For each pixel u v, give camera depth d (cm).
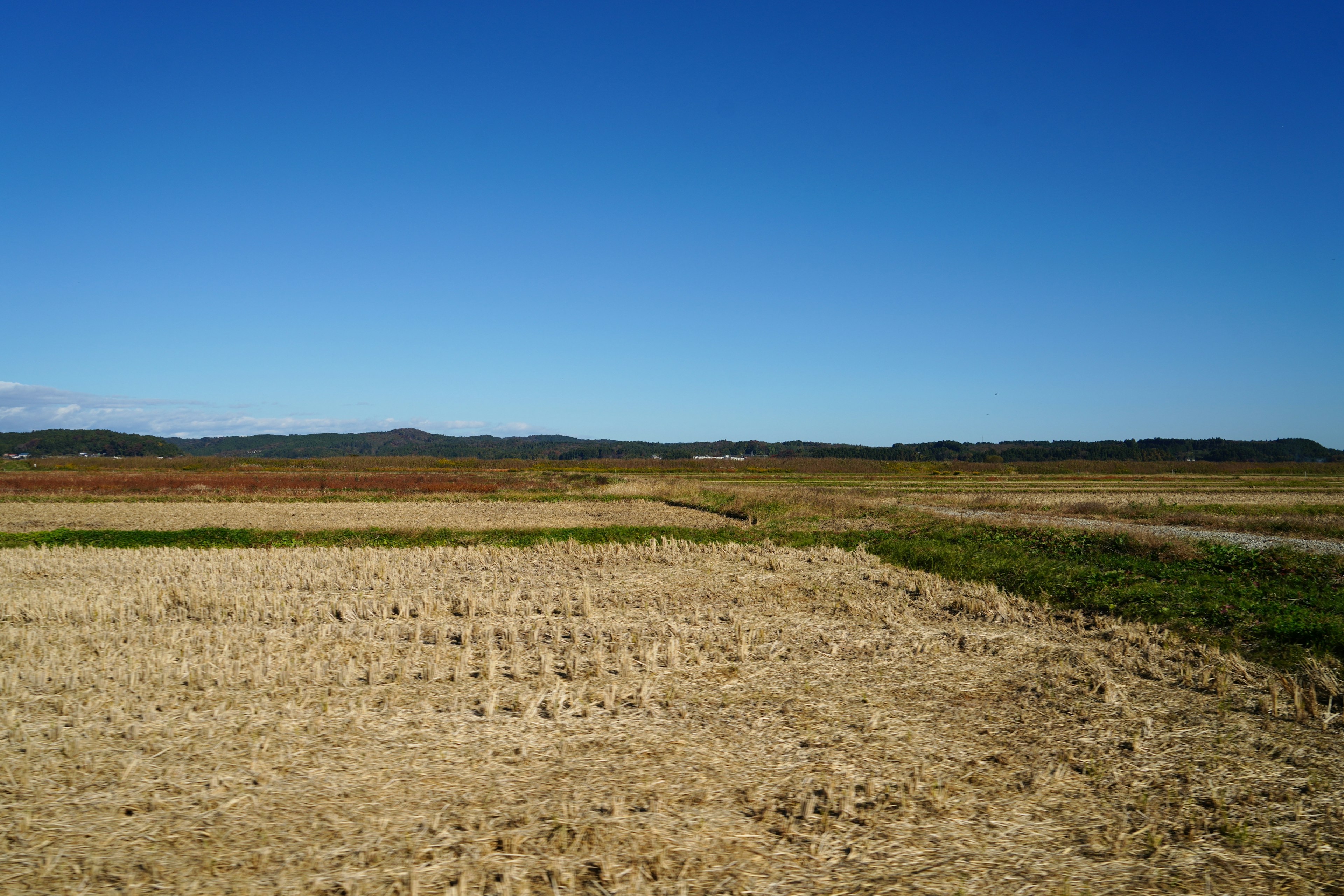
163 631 1170
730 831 561
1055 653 1094
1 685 855
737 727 777
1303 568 1825
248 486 5269
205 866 501
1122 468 13500
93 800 593
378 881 487
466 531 2811
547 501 4591
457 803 595
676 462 14838
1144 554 2156
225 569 1798
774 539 2659
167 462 11662
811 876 505
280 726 750
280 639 1122
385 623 1246
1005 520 3203
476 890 478
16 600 1359
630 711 816
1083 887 498
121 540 2512
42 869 496
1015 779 660
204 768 652
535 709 801
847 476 9994
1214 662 1045
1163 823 585
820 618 1327
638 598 1487
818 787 636
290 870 499
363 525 3080
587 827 557
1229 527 3189
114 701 816
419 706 817
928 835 560
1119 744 746
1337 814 602
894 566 1956
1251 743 751
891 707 851
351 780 633
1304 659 1052
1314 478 9862
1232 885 502
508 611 1359
